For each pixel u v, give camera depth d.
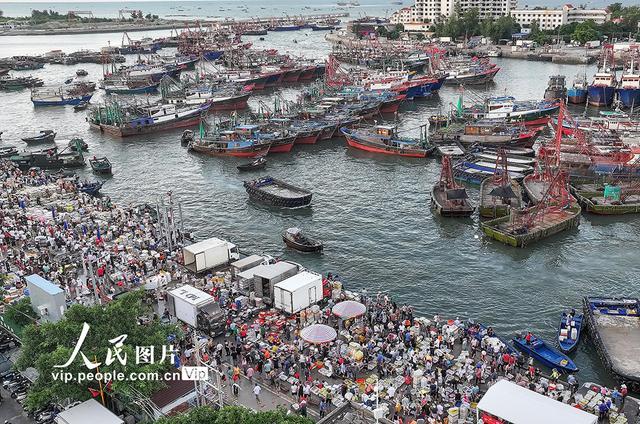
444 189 138.62
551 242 115.31
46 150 182.38
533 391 58.94
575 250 111.69
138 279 91.00
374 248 114.12
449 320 80.56
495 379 66.69
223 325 77.31
